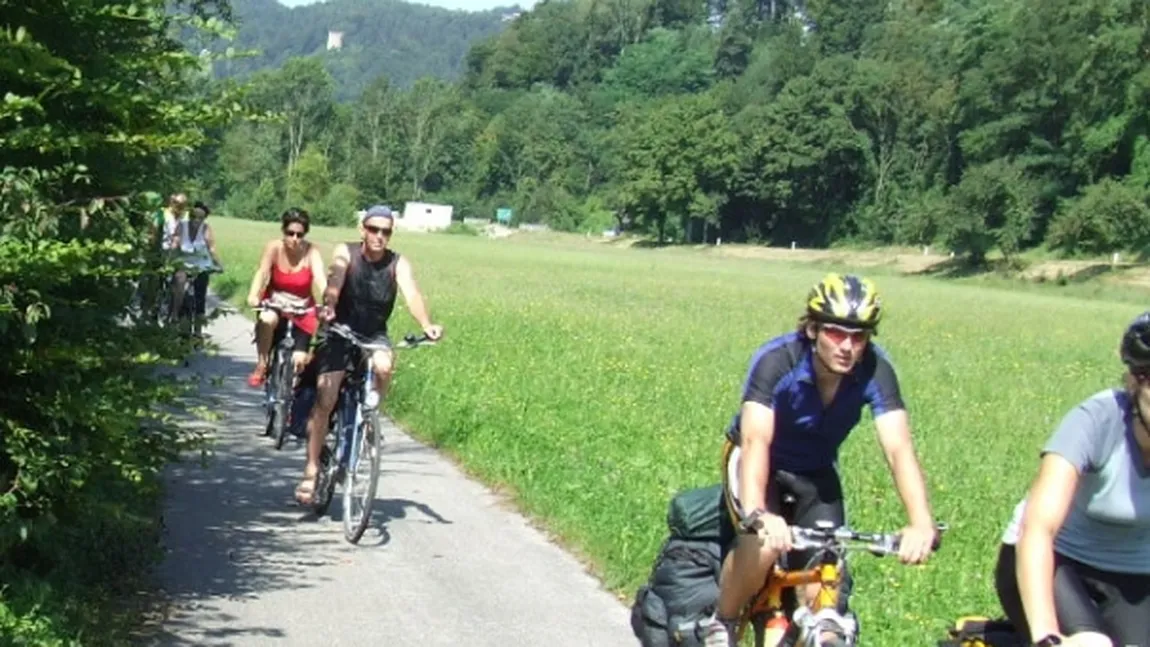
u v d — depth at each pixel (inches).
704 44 6806.1
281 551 352.8
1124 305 2536.9
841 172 4510.3
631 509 391.5
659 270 2659.9
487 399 584.4
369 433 368.2
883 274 3619.6
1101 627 180.4
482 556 359.9
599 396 634.8
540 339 901.8
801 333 208.8
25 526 244.2
